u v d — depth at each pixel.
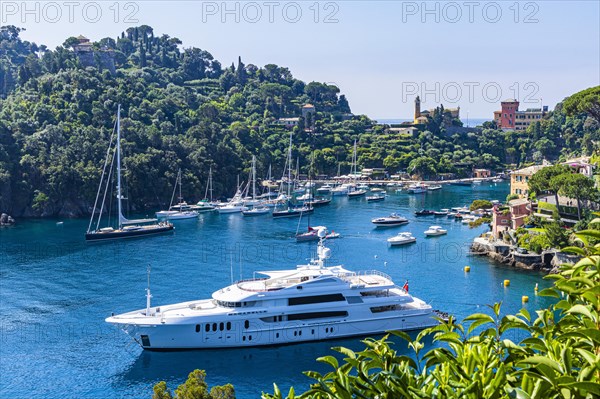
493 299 106.19
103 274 126.56
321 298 88.19
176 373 78.00
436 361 21.64
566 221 146.00
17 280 122.00
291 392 23.44
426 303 103.25
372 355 21.83
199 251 150.88
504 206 168.75
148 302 87.38
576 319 20.80
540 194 169.88
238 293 87.31
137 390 73.25
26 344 86.81
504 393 19.25
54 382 74.81
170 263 136.75
